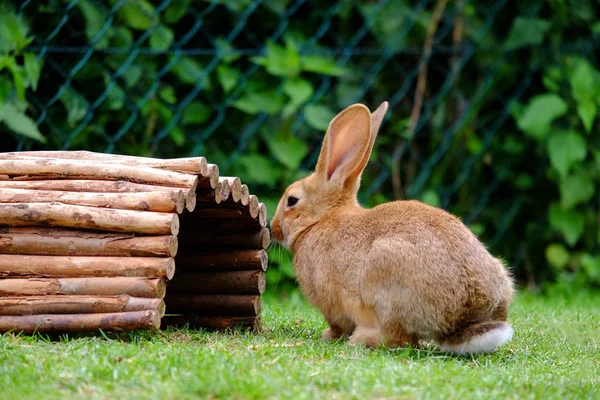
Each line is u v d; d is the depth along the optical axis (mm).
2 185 4949
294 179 8750
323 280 5332
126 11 8180
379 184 9297
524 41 9383
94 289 4695
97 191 4867
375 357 4504
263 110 8688
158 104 8500
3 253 4820
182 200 4789
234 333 5465
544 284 9453
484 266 4906
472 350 4809
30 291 4738
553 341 5539
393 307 4891
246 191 5430
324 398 3674
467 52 9672
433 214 5059
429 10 9789
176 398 3578
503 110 9820
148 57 8445
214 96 8828
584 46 9719
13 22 7605
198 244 5664
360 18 9500
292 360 4352
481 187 9812
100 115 8328
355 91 9312
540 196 9766
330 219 5469
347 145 5660
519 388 4043
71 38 8156
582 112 8898
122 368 3984
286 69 8672
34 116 8086
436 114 9703
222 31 9070
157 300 4660
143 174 4891
